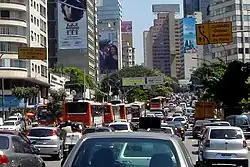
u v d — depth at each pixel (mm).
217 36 38094
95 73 156500
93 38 154625
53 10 134500
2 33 83375
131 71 146000
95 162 7453
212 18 133875
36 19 92000
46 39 99812
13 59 83375
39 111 71125
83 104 49688
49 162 26781
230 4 127875
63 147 28594
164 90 158125
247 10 126750
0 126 51500
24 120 62469
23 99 83875
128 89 144250
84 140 7887
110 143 7809
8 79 83875
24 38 85438
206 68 77500
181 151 7812
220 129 22266
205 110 63562
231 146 21781
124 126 34281
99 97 134250
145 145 7855
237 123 46844
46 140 27703
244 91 65375
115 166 7434
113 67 165750
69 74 126938
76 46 132000
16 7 84500
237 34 124062
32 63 87125
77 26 131000
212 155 21766
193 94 175250
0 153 14086
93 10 155875
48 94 100312
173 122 51188
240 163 21688
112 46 166750
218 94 67062
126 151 7797
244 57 123562
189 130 67312
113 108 65562
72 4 131250
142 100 142000
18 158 14867
